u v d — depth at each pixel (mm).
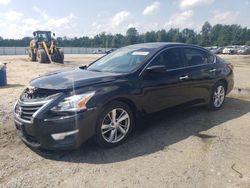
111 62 5586
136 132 5309
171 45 5820
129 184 3553
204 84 6258
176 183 3576
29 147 4598
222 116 6422
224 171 3885
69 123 4023
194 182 3600
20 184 3543
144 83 4930
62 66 20547
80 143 4160
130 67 5125
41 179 3660
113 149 4555
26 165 4020
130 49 5883
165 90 5309
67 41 106000
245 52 55344
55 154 4352
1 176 3721
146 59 5230
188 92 5867
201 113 6617
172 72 5488
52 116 4004
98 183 3574
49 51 24359
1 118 6035
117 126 4629
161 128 5539
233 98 8438
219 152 4480
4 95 8508
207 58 6574
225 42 104250
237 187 3498
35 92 4305
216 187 3494
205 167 3992
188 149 4586
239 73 15859
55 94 4125
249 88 10250
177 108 5719
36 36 26328
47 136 4039
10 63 23531
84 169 3918
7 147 4605
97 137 4363
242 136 5188
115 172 3842
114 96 4445
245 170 3918
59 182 3594
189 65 5965
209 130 5477
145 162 4129
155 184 3551
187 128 5566
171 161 4168
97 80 4500
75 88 4191
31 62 25141
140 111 4941
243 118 6301
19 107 4367
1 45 89688
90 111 4160
